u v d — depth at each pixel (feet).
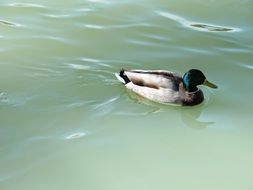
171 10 70.38
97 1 72.33
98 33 62.75
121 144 43.04
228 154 42.57
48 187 37.50
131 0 73.05
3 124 44.34
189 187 38.55
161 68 55.31
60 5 70.44
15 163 39.73
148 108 48.62
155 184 38.70
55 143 42.37
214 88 49.67
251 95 50.90
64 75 52.47
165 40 61.77
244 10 70.79
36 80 51.37
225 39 62.59
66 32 62.59
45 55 56.54
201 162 41.50
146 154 42.11
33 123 44.75
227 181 39.37
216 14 69.62
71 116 46.09
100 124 45.37
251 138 44.65
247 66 56.39
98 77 52.54
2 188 36.99
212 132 45.47
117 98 49.21
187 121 47.01
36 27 63.57
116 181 38.75
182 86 49.29
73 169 39.63
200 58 57.82
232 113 48.21
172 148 43.09
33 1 71.51
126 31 63.62
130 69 54.49
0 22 64.44
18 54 56.44
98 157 41.22
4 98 47.96
